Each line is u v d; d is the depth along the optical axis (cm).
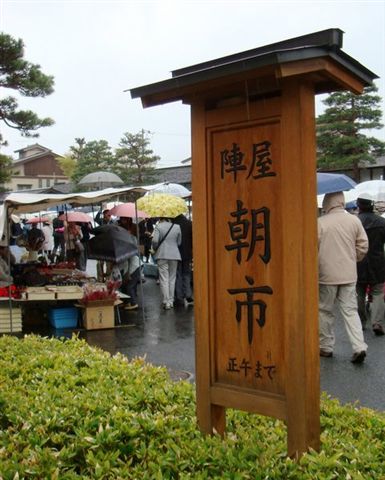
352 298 648
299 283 271
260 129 286
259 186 288
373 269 777
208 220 307
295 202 271
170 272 1069
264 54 252
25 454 282
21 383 413
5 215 807
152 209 1034
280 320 283
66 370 440
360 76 281
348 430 333
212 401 308
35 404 354
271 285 285
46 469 266
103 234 976
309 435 275
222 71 271
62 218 1498
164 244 1048
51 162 5531
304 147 269
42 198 835
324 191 740
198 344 314
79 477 258
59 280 995
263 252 288
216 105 307
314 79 273
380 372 610
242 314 297
